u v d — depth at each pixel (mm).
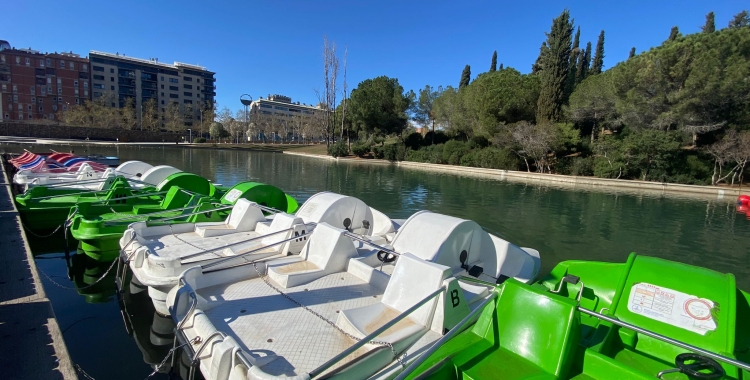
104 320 5027
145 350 4363
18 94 79062
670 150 23250
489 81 35281
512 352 2768
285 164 32438
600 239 10070
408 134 49562
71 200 8852
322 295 4273
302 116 93000
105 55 88688
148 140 65062
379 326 3484
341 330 3514
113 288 6094
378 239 6598
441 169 33531
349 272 4926
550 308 2752
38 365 3092
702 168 23188
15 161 16344
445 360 2623
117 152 36469
